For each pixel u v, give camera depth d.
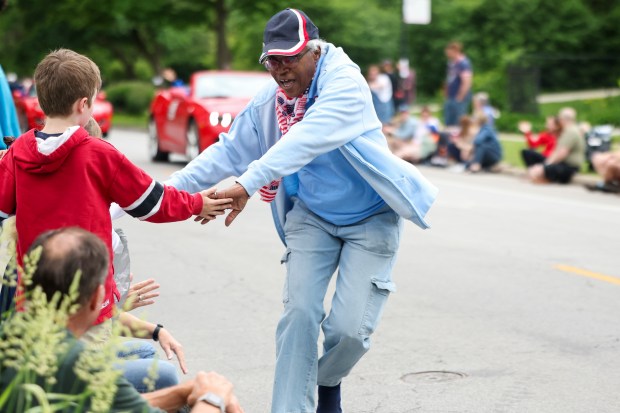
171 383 4.32
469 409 6.28
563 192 17.59
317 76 5.25
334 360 5.40
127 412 3.29
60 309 3.24
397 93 27.91
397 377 6.95
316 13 50.78
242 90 21.70
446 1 52.56
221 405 3.47
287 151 5.00
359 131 5.18
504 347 7.68
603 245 12.19
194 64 63.59
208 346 7.71
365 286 5.33
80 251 3.41
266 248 11.94
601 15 51.53
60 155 4.23
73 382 3.24
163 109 22.56
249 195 4.95
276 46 5.13
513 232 13.09
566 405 6.35
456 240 12.45
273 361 7.34
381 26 51.75
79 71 4.39
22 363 3.17
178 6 41.47
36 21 55.78
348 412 6.24
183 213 4.59
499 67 44.50
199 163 5.52
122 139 31.30
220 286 9.84
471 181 19.33
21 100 27.50
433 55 52.06
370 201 5.38
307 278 5.35
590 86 42.09
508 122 31.75
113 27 50.19
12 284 3.37
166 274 10.40
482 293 9.49
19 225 4.35
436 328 8.22
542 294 9.48
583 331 8.16
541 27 50.66
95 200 4.31
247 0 41.00
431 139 22.36
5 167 4.39
